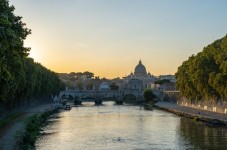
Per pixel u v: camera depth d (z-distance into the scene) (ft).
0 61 219.82
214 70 543.39
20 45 271.49
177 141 341.21
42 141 341.41
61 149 304.71
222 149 298.76
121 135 385.70
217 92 529.86
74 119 572.51
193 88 647.15
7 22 201.26
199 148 304.50
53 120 553.64
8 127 370.53
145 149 305.53
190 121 524.11
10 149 253.03
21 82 426.10
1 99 274.57
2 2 210.18
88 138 363.76
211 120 481.87
